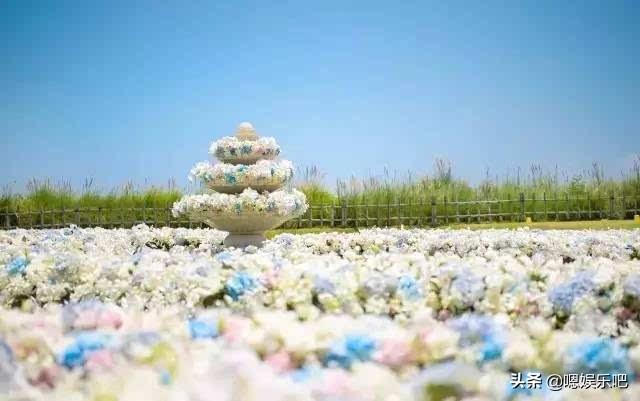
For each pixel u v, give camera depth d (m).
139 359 2.30
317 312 3.81
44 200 17.48
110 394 2.08
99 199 17.58
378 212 16.58
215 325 2.75
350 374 2.15
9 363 2.29
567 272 4.35
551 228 14.64
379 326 2.75
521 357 2.44
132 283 4.72
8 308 4.81
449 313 3.93
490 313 3.80
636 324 3.61
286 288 4.04
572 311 3.62
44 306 4.69
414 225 16.58
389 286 4.06
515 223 16.14
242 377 2.06
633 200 17.05
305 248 9.55
